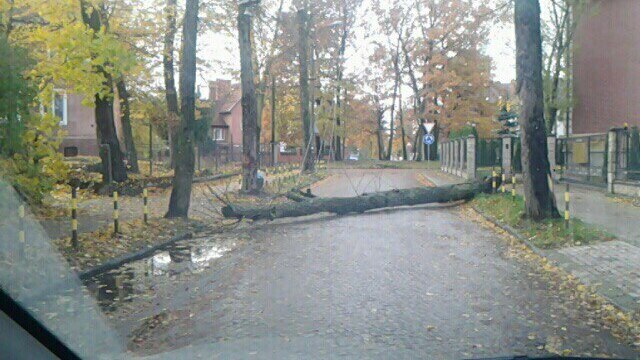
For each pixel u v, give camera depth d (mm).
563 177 26422
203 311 6840
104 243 10867
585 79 28359
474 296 7547
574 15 27188
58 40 10641
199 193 22625
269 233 13570
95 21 17000
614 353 5406
